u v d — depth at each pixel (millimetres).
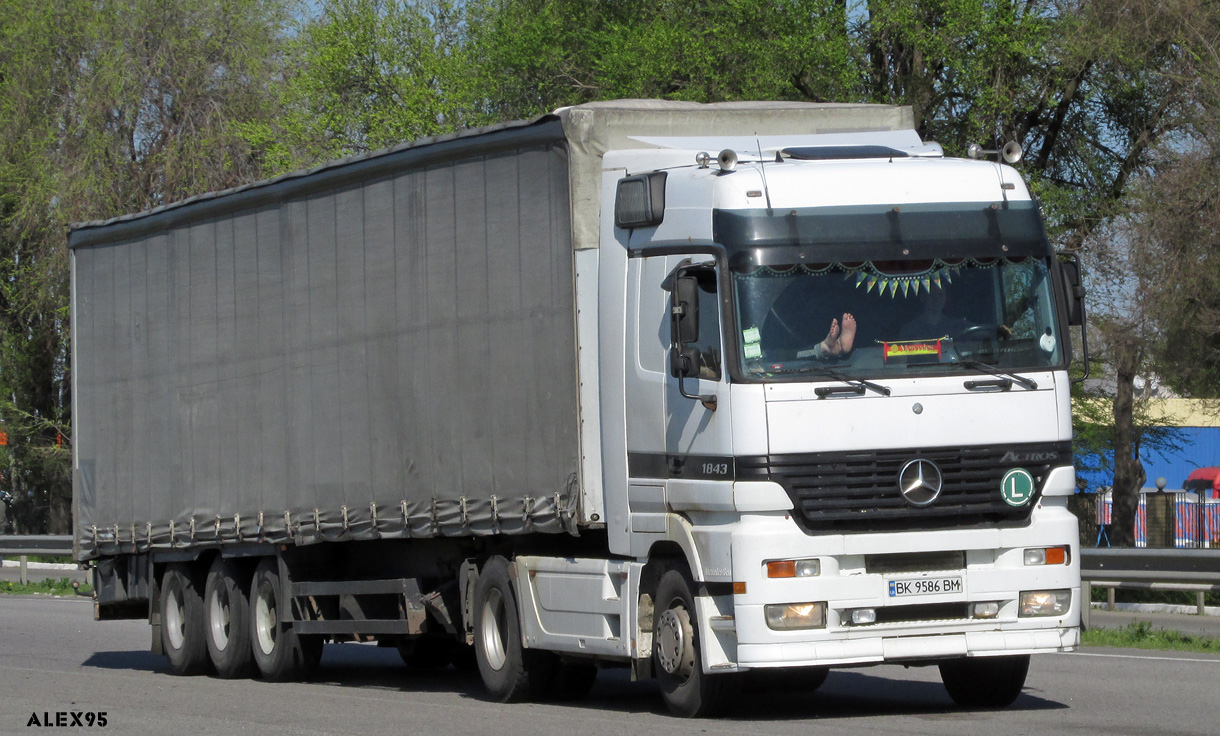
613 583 17938
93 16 61688
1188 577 30375
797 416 15852
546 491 18734
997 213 16844
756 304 16094
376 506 21688
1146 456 66875
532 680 19562
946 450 16141
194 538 25844
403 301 21156
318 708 19422
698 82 49156
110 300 28062
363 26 63656
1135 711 16906
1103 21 46281
